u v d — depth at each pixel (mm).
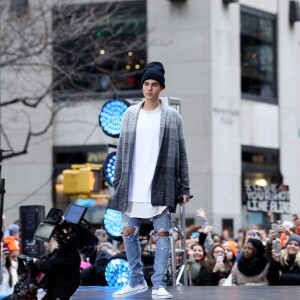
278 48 38562
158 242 10797
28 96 35031
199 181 34781
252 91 37438
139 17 35656
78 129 35469
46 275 15062
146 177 10797
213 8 35344
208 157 34750
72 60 34531
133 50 35188
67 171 21828
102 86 35344
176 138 10852
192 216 34438
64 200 35438
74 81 35375
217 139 35094
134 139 10836
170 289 11883
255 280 16703
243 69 37062
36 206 17203
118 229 15266
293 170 38875
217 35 35438
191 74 35156
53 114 32125
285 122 38656
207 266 17469
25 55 31328
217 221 34531
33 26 32750
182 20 35344
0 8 32094
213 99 35062
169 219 10828
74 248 15023
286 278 15797
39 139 35625
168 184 10742
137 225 11016
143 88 10906
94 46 34969
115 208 10836
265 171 37531
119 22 35500
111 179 15375
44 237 14523
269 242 16328
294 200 38688
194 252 17578
